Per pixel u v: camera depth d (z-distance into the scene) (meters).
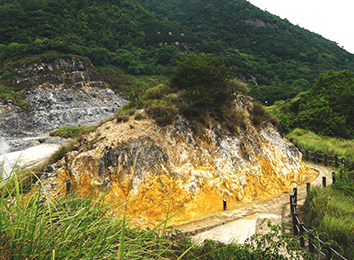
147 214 8.98
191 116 12.97
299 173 15.02
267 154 14.20
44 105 41.75
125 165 9.96
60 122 38.16
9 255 1.60
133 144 10.48
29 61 48.97
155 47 94.25
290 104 38.03
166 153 11.17
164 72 77.81
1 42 62.75
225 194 11.21
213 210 10.26
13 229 1.82
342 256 5.36
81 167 9.70
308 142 22.86
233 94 14.52
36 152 20.81
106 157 9.87
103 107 49.78
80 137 12.17
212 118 13.45
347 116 29.14
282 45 116.69
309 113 31.11
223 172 11.91
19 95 40.84
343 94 30.83
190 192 10.39
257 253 4.50
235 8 153.50
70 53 61.81
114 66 74.94
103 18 96.62
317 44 144.00
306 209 8.97
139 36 98.19
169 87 14.72
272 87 74.69
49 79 47.94
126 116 12.37
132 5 119.25
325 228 6.40
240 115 14.38
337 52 144.62
